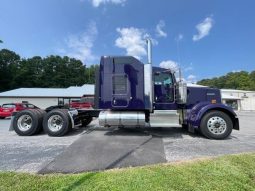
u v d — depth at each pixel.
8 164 4.70
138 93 7.91
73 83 68.00
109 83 7.95
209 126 7.63
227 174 3.96
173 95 8.35
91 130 9.55
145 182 3.59
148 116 8.25
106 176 3.86
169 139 7.51
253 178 3.82
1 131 10.23
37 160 4.99
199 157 5.16
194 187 3.42
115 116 8.06
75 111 9.04
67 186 3.46
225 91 53.16
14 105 19.73
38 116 8.74
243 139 7.63
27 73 61.47
